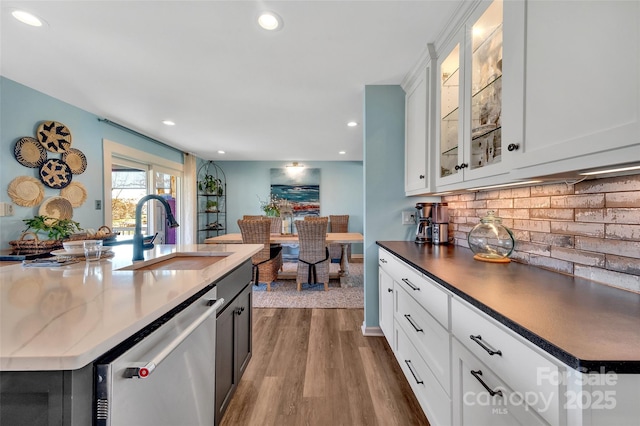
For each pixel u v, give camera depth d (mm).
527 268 1383
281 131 3842
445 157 1801
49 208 2592
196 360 1067
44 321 692
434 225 2275
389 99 2436
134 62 2018
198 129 3738
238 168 6312
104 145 3262
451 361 1123
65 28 1627
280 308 3277
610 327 698
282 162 6316
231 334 1570
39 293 922
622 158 696
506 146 1109
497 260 1523
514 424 758
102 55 1924
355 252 6488
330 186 6309
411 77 2160
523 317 761
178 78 2266
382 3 1447
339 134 3994
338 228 6074
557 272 1289
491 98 1354
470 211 2037
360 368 2016
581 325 710
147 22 1580
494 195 1755
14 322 685
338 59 1993
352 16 1541
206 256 1906
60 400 563
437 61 1828
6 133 2270
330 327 2738
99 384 620
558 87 859
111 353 657
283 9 1482
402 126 2443
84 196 2979
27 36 1702
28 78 2258
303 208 6281
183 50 1866
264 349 2301
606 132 715
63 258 1528
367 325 2551
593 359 555
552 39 880
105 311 761
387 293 2156
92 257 1525
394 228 2475
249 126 3594
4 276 1172
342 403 1655
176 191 5191
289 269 5102
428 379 1352
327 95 2617
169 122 3422
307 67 2104
